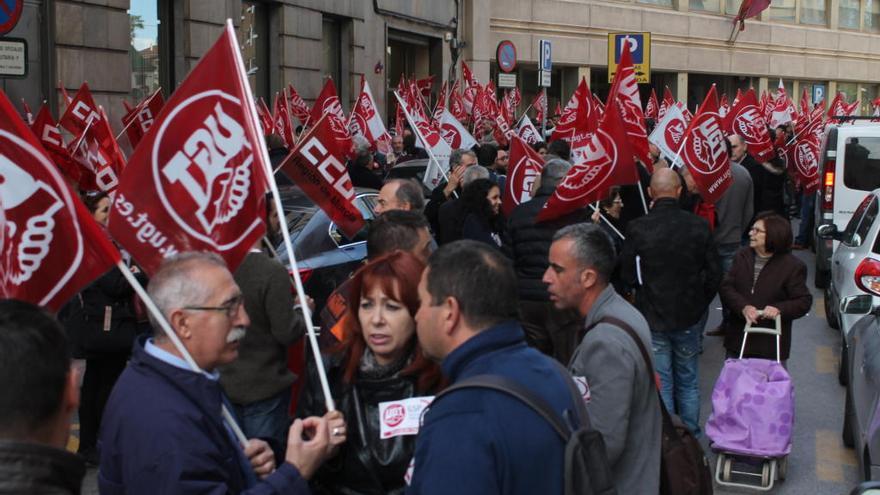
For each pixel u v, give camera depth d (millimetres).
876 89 56156
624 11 40750
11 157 3189
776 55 48531
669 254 6832
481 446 2611
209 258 3131
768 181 14688
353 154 12438
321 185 6090
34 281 3240
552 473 2676
